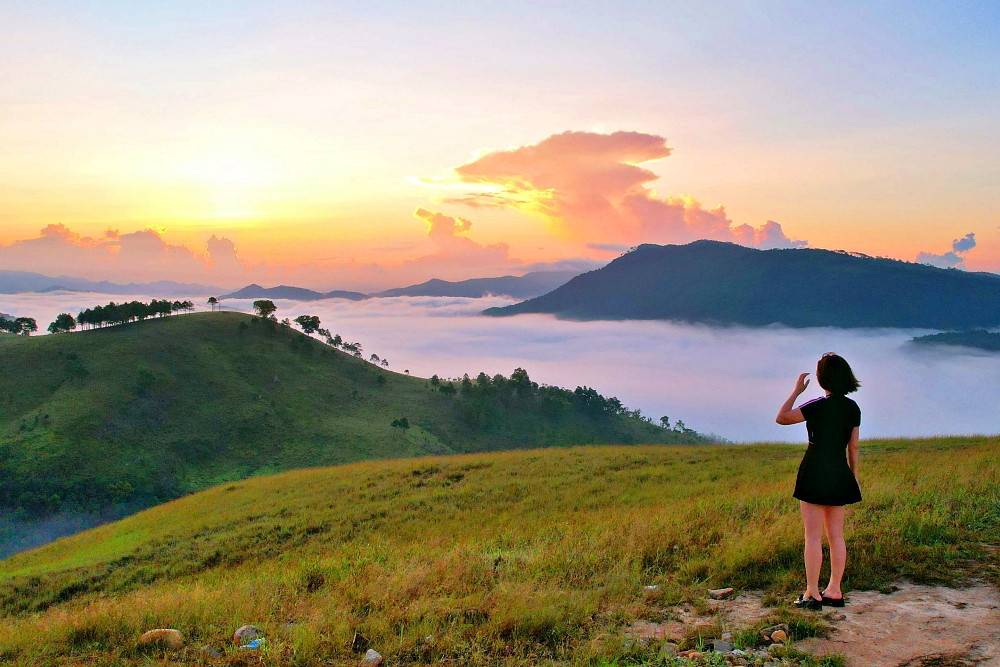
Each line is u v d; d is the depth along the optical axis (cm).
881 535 717
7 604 1525
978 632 466
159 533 2211
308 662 496
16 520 10144
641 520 1016
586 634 526
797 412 570
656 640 501
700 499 1282
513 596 595
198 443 13450
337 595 682
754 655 455
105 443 12444
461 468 2678
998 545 678
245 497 2658
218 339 17812
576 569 729
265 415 14962
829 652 446
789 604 556
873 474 1329
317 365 18812
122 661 522
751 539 726
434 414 18050
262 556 1711
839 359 556
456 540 1298
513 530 1308
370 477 2664
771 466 2109
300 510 2222
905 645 452
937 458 1720
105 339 16038
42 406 13175
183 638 581
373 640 535
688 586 651
